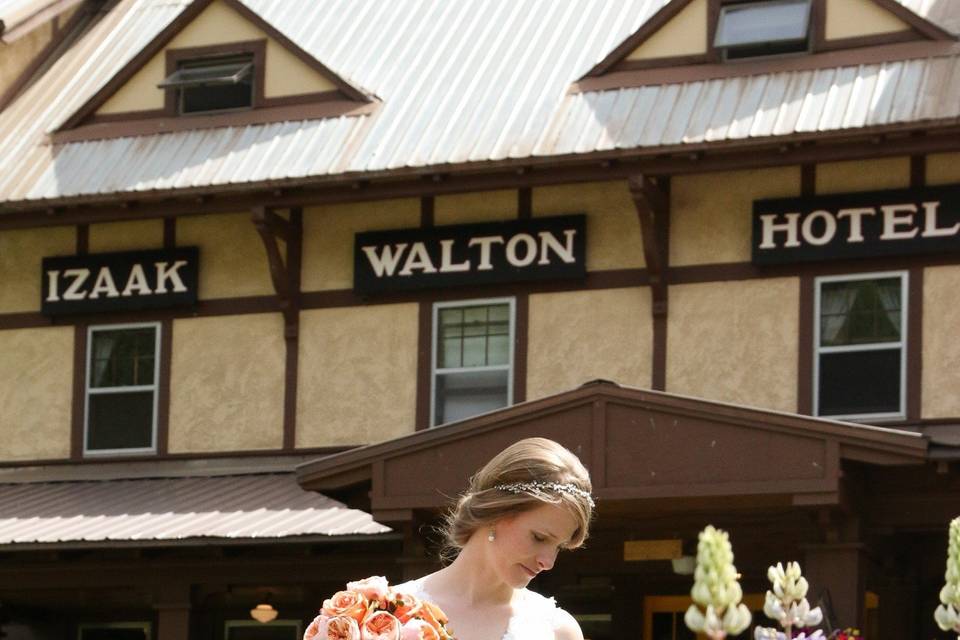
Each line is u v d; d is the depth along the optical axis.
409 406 21.31
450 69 22.62
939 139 18.94
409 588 5.64
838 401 19.58
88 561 20.61
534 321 20.89
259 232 21.56
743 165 19.53
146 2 26.89
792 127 19.28
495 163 20.22
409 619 5.37
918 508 16.58
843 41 20.48
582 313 20.69
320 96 22.58
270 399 21.97
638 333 20.42
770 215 20.02
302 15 24.45
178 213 22.02
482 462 16.66
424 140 21.16
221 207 21.77
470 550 5.59
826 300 19.83
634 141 19.83
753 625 19.34
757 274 20.08
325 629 5.34
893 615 18.69
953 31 20.31
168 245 22.73
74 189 22.25
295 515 19.78
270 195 21.48
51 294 23.02
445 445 16.84
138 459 22.38
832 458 15.63
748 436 15.87
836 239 19.73
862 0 20.48
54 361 23.02
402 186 20.91
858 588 16.23
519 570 5.46
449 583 5.63
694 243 20.36
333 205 21.94
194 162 22.14
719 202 20.34
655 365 20.30
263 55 22.94
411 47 23.33
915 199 19.48
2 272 23.36
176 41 23.42
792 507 16.23
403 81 22.61
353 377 21.62
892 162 19.69
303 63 22.73
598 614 20.50
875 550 17.31
